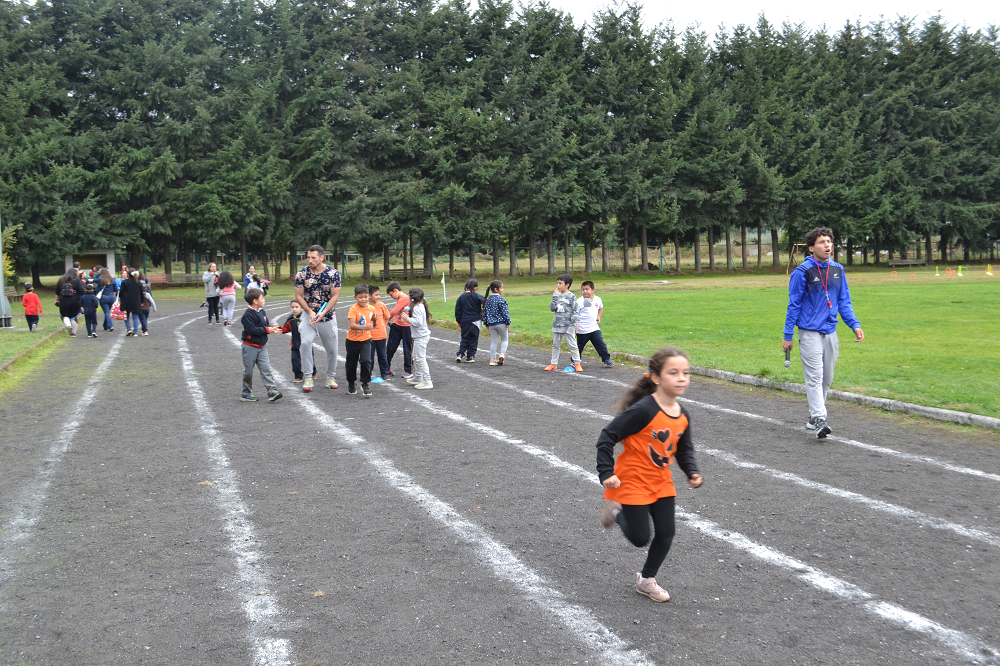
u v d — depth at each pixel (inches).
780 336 643.5
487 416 352.5
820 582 165.5
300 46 1999.3
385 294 1577.3
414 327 432.5
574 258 3110.2
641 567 175.2
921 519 204.7
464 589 163.3
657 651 136.3
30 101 1694.1
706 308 967.0
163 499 228.4
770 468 256.8
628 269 2356.1
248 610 153.9
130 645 140.3
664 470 154.6
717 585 164.4
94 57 1824.6
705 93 2369.6
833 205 2431.1
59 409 372.5
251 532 199.3
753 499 223.3
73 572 174.1
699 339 628.1
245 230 1883.6
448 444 296.5
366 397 405.7
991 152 2652.6
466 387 439.2
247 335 391.2
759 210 2394.2
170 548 188.4
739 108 2375.7
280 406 380.8
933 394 359.9
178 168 1813.5
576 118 2219.5
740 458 270.2
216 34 2060.8
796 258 3107.8
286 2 2000.5
